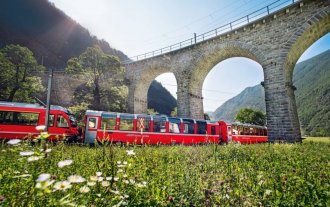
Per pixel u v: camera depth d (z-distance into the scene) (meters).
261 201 2.44
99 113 16.69
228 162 6.03
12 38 59.81
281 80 20.53
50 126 15.63
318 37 22.12
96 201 2.20
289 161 5.88
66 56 73.62
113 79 36.41
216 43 27.25
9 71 29.27
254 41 23.42
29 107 15.52
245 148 9.55
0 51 30.89
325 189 2.77
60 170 3.44
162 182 3.41
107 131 16.36
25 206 1.78
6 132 14.65
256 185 3.09
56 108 16.27
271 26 22.31
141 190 2.86
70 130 16.36
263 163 5.62
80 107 31.22
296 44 20.73
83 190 1.92
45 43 69.00
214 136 21.42
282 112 19.89
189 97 29.09
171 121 19.30
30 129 15.09
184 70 30.36
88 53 34.94
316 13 19.42
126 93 37.22
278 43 21.44
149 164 4.93
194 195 2.84
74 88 38.91
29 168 2.57
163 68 34.31
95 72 34.62
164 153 7.79
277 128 19.94
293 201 2.48
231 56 28.23
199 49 29.12
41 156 1.90
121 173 3.06
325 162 5.84
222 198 2.54
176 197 2.72
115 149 6.56
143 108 39.28
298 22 20.44
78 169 3.81
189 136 19.78
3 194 2.09
